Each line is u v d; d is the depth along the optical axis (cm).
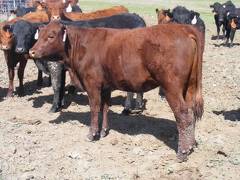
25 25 584
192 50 412
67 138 489
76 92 673
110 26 577
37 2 767
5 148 456
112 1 2066
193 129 438
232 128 518
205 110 581
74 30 474
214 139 478
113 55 443
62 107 594
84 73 470
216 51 1023
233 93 661
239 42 1180
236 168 421
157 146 462
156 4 1952
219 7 1183
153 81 429
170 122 533
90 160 436
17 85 709
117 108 593
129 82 438
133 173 411
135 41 426
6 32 605
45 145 470
